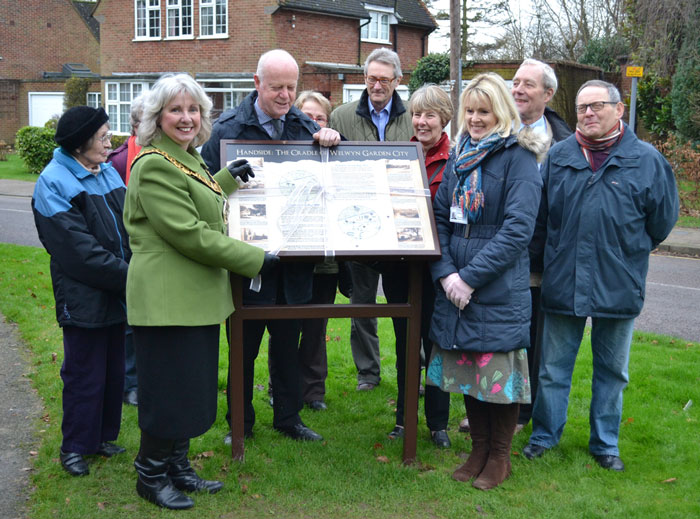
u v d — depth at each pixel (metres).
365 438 4.03
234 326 3.48
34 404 4.40
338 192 3.51
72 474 3.45
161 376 3.03
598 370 3.74
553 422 3.83
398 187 3.58
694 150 15.46
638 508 3.21
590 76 19.92
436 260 3.43
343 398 4.72
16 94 33.06
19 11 34.25
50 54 35.44
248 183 3.48
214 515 3.15
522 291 3.33
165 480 3.24
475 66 18.34
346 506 3.26
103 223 3.45
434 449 3.91
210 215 3.08
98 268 3.29
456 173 3.44
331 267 4.37
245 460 3.67
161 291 2.97
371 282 4.80
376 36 25.67
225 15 22.62
